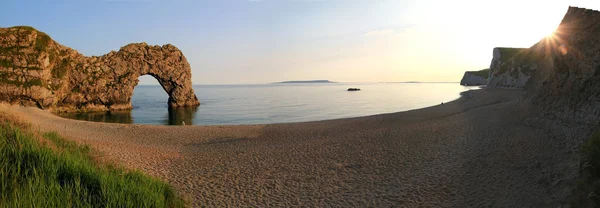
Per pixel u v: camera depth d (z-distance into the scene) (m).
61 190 6.14
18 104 48.44
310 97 97.62
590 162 7.53
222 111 54.84
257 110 55.50
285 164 14.48
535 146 13.03
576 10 15.82
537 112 17.38
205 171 13.41
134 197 6.88
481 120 22.83
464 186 10.46
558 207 7.52
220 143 21.42
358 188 11.08
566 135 12.38
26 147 7.09
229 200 10.05
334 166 13.89
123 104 61.56
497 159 12.59
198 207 9.41
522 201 8.52
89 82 58.00
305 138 22.44
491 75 119.69
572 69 14.43
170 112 55.19
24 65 49.81
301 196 10.43
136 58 63.84
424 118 29.33
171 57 67.56
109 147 16.50
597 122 10.72
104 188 6.55
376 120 30.08
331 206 9.53
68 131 22.98
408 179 11.71
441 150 15.55
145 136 24.11
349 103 70.00
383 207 9.28
